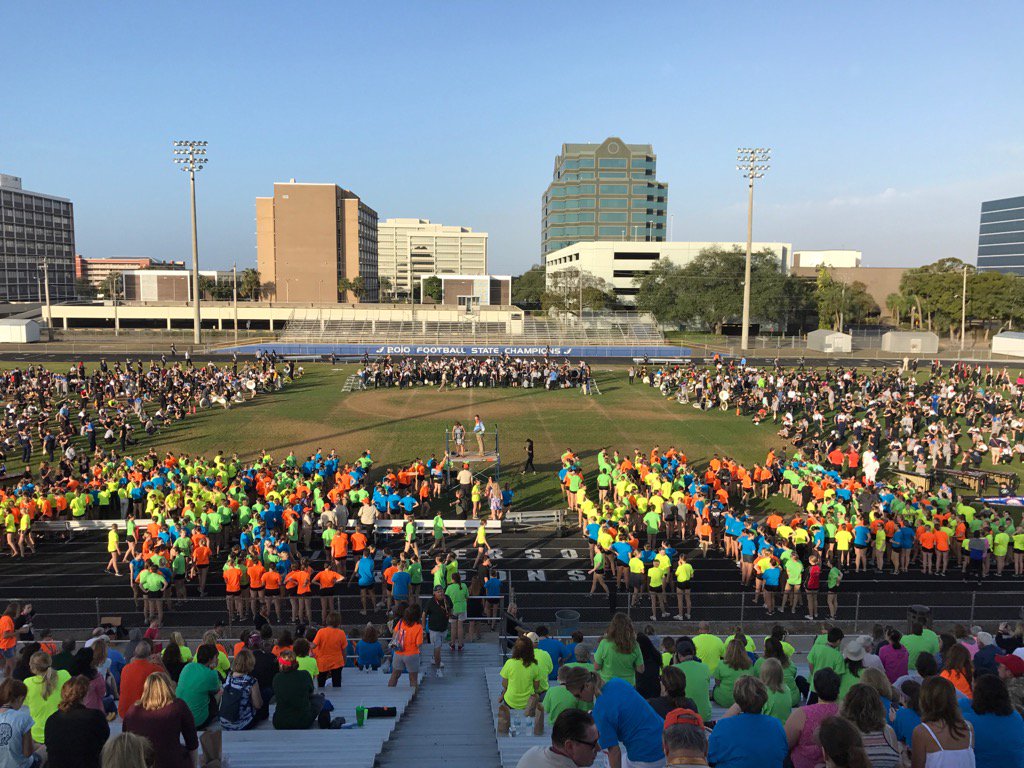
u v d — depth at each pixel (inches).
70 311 4810.5
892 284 5846.5
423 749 384.2
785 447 1628.9
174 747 272.1
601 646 378.3
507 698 402.6
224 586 895.1
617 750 271.7
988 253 7190.0
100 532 1077.8
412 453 1549.0
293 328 3944.4
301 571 764.0
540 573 940.6
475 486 1152.2
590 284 5797.2
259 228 6515.8
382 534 1075.3
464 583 756.0
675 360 3216.0
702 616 800.3
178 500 1002.7
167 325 4906.5
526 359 3107.8
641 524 1061.1
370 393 2305.6
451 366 2536.9
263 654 467.2
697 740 213.6
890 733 241.8
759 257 4906.5
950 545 978.7
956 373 2482.8
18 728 285.1
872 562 986.7
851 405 1830.7
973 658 420.2
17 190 6988.2
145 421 1704.0
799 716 255.1
